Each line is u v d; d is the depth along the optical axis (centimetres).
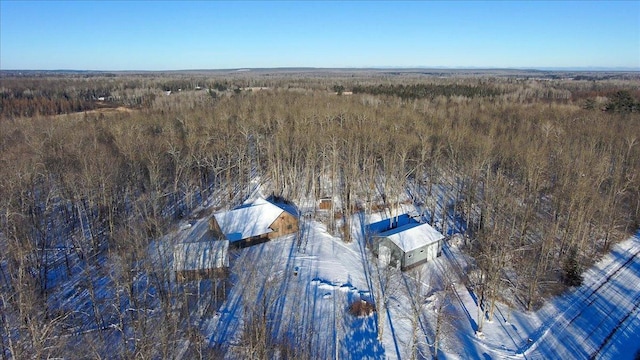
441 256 5431
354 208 6719
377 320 4125
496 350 3847
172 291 4138
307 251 5466
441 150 7562
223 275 4512
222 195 6881
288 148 7262
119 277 4006
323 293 4516
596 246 5734
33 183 5322
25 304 3166
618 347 3956
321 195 7219
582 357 3825
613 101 11606
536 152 6494
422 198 7094
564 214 5550
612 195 6047
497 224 4881
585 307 4528
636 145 7575
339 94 14488
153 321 3697
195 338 3594
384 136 7531
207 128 8194
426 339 3919
